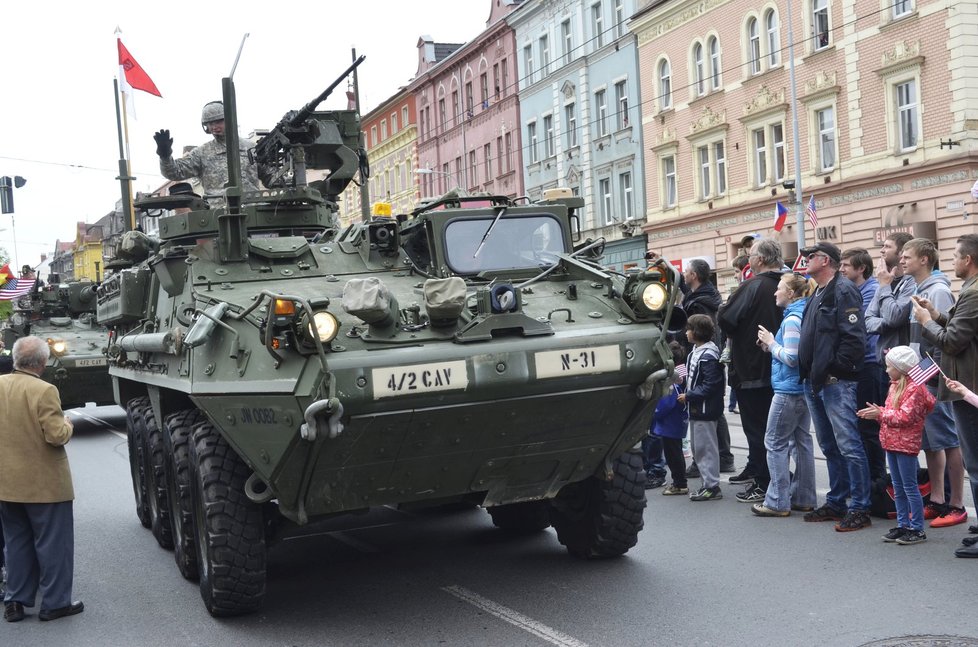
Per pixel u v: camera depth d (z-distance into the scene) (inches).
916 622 210.4
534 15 1729.8
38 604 271.0
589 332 228.2
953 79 956.6
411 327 219.8
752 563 262.8
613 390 228.2
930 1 972.6
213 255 273.9
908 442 268.5
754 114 1226.0
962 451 256.7
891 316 307.7
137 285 321.7
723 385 345.4
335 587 263.9
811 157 1146.7
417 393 208.7
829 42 1103.0
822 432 300.2
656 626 217.8
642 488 262.5
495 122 1899.6
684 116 1370.6
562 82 1660.9
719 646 203.8
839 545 274.8
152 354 303.9
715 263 1331.2
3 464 247.8
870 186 1061.8
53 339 671.8
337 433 203.5
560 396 222.7
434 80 2144.4
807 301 302.7
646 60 1443.2
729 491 362.3
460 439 221.9
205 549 241.3
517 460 234.8
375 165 2524.6
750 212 1254.3
